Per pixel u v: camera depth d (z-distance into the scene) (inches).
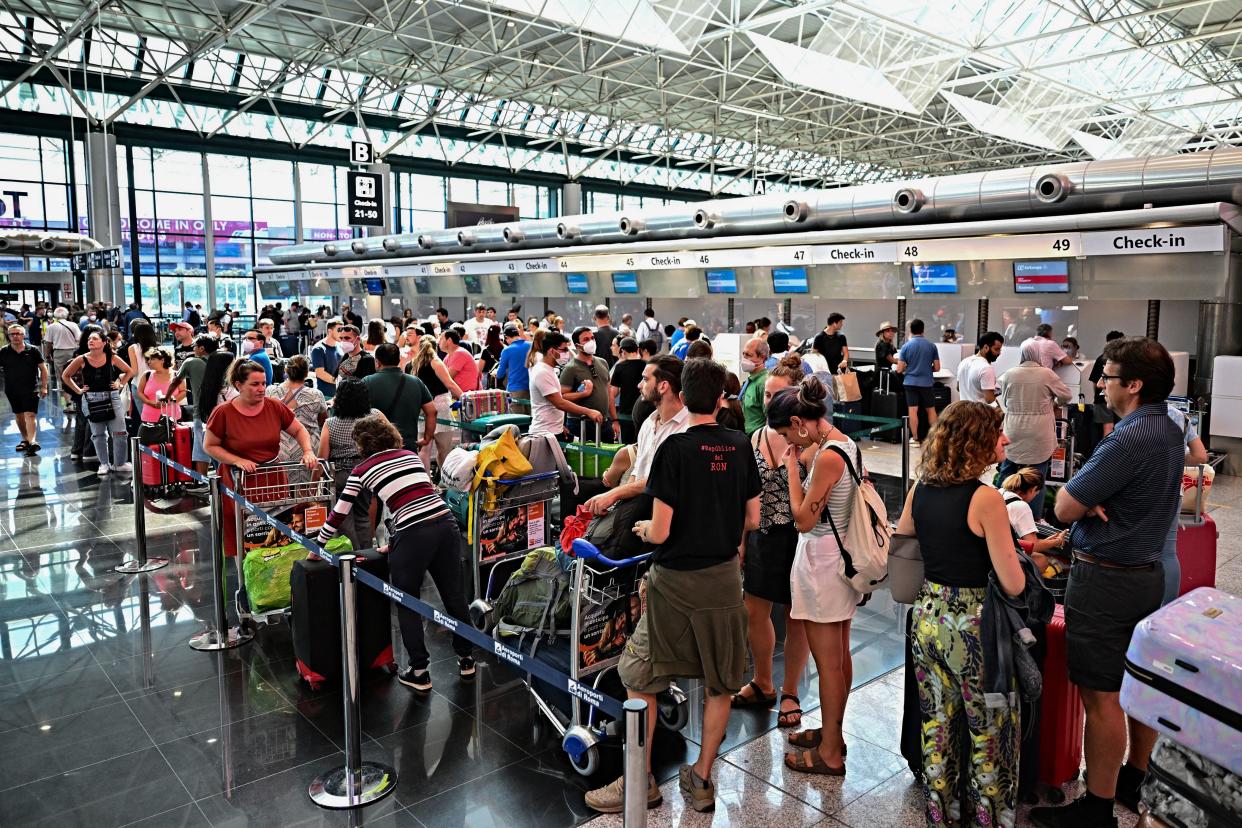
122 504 315.9
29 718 159.3
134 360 369.1
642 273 607.5
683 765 131.0
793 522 147.5
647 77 981.2
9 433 471.5
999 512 105.0
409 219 1246.3
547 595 153.9
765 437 148.9
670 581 119.0
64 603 217.8
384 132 1155.9
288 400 246.8
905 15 639.1
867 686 168.7
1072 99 962.1
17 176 956.0
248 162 1121.4
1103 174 370.9
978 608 107.6
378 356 249.0
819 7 615.5
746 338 492.1
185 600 219.8
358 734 134.5
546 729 153.9
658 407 150.1
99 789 136.0
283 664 182.4
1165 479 109.9
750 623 158.2
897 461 407.2
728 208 526.9
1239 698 74.6
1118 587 112.0
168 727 155.6
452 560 170.6
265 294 1085.1
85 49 850.8
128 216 1040.8
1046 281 411.2
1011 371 265.7
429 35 808.3
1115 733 116.0
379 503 199.8
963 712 116.9
